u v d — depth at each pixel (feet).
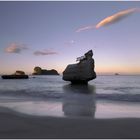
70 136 27.09
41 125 33.01
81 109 53.78
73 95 109.19
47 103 67.82
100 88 188.55
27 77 483.51
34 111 48.39
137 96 103.96
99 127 31.96
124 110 52.65
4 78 450.71
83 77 231.71
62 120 37.06
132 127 32.12
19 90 146.61
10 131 29.25
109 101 78.43
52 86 211.41
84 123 34.71
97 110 52.42
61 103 68.69
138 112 49.19
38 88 173.99
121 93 126.52
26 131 29.27
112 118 39.45
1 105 60.59
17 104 63.46
